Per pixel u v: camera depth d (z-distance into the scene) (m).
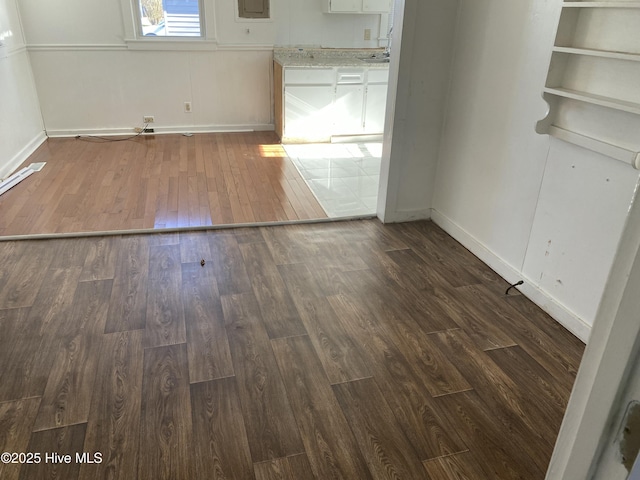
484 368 2.17
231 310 2.51
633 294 0.45
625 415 0.48
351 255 3.14
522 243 2.75
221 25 5.30
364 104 5.46
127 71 5.29
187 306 2.53
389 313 2.54
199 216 3.58
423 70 3.25
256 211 3.71
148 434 1.78
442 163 3.50
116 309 2.48
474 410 1.93
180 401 1.93
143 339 2.27
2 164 4.16
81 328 2.33
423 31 3.14
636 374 0.46
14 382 1.99
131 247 3.12
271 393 1.98
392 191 3.54
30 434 1.76
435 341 2.34
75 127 5.41
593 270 2.28
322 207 3.84
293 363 2.15
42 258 2.95
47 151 4.93
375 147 5.46
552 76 2.29
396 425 1.85
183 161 4.77
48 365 2.09
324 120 5.43
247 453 1.71
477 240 3.16
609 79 2.08
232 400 1.94
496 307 2.63
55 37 4.98
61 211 3.58
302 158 5.00
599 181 2.20
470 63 3.07
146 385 2.00
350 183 4.36
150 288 2.68
